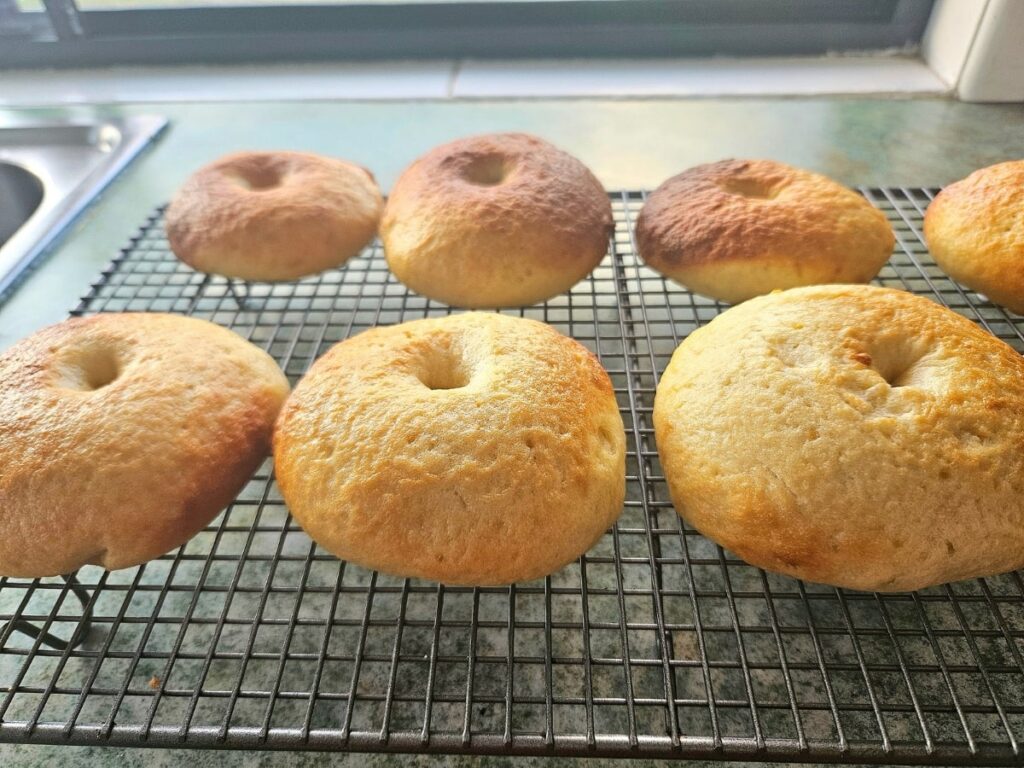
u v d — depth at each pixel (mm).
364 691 180
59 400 190
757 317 207
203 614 198
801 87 441
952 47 424
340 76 486
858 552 163
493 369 194
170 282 306
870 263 252
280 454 191
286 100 456
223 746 147
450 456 172
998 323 262
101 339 215
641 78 467
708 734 171
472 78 479
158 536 181
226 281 301
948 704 171
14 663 189
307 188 289
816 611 194
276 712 176
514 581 172
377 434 179
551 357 202
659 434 201
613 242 302
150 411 189
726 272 249
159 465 183
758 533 171
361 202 299
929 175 353
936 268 287
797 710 149
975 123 395
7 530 174
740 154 384
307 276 283
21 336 277
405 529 169
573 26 484
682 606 197
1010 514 163
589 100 446
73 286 304
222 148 406
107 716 159
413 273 262
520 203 263
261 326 291
